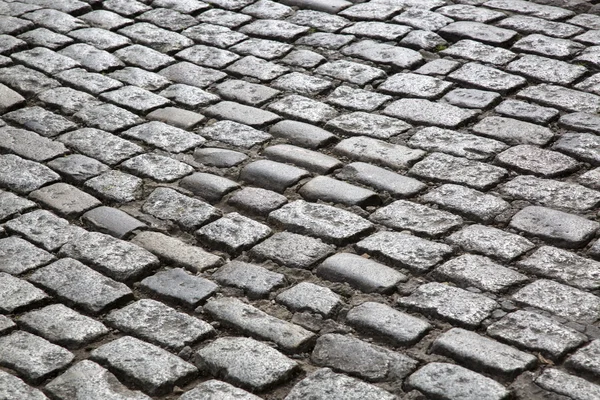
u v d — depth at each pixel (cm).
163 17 693
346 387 350
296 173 495
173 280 421
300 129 538
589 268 408
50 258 439
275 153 516
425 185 478
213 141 534
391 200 470
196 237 453
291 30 657
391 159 501
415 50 614
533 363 355
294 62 615
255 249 439
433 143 513
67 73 617
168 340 381
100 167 513
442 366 356
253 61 620
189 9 703
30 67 627
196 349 378
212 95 583
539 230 435
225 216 467
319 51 626
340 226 448
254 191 484
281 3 702
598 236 429
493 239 431
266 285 412
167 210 473
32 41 662
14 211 477
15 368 369
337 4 689
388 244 433
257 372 360
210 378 363
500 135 514
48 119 566
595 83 557
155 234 455
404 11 669
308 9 688
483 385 345
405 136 523
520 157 493
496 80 569
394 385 351
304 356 371
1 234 460
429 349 368
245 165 507
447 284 404
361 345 372
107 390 356
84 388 357
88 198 487
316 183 486
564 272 406
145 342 381
